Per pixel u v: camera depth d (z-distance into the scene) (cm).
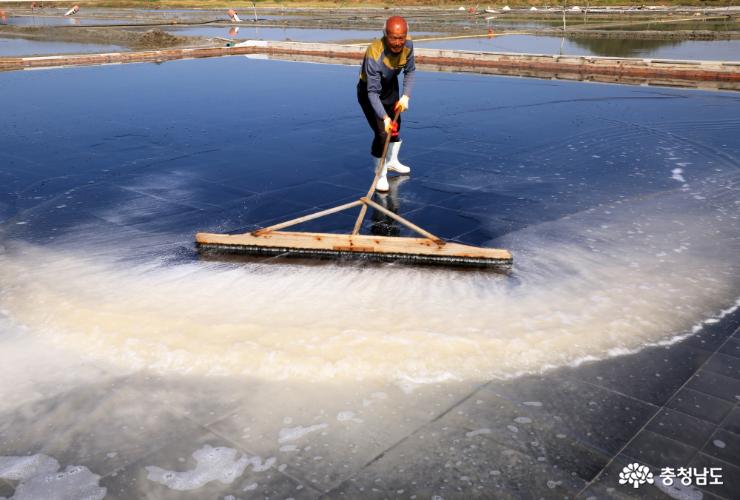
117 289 366
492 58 1373
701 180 559
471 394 271
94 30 2366
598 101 938
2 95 1056
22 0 4566
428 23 2550
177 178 592
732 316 333
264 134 759
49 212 505
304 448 240
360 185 561
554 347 304
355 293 359
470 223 467
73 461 236
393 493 217
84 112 907
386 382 279
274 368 288
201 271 391
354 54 1536
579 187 546
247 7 3878
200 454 238
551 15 2889
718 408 260
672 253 410
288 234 414
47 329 326
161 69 1369
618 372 286
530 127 775
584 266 392
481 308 340
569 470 226
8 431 253
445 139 723
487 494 216
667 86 1076
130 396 273
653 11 2875
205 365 292
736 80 1131
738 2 3192
